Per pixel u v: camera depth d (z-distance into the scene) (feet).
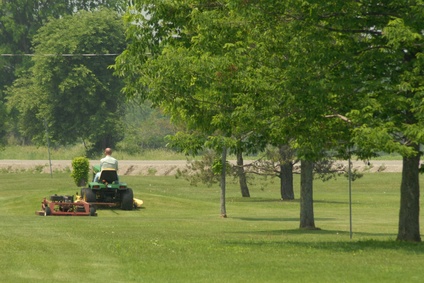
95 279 106.93
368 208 325.62
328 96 147.43
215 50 158.30
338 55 150.51
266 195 410.52
